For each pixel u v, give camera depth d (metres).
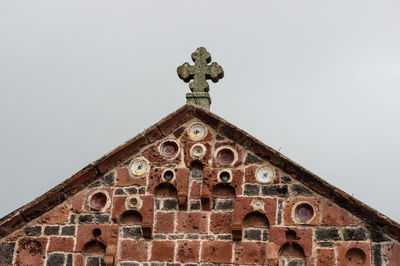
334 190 16.78
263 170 17.53
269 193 17.23
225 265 16.73
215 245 16.98
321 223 16.64
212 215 17.31
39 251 17.52
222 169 17.70
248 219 17.12
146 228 17.25
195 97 19.16
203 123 18.42
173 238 17.23
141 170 18.09
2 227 17.64
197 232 17.19
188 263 16.92
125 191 17.89
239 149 17.91
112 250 17.12
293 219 16.83
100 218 17.67
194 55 20.06
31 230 17.75
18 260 17.45
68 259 17.34
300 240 16.58
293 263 16.52
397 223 16.12
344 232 16.47
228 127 18.08
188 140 18.27
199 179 17.83
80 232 17.58
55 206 17.95
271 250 16.56
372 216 16.39
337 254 16.30
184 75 19.78
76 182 18.00
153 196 17.73
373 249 16.16
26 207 17.73
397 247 16.06
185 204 17.53
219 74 19.67
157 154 18.25
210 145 18.08
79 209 17.84
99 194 17.97
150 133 18.38
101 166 18.11
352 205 16.61
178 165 18.02
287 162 17.36
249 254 16.73
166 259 17.05
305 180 17.17
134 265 17.11
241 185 17.44
